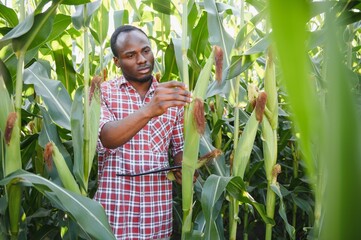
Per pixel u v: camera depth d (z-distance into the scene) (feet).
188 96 5.48
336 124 0.59
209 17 7.16
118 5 13.10
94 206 5.24
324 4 0.64
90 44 11.77
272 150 6.38
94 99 6.11
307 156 0.66
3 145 5.76
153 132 7.21
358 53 12.63
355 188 0.61
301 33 0.55
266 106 6.26
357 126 0.59
